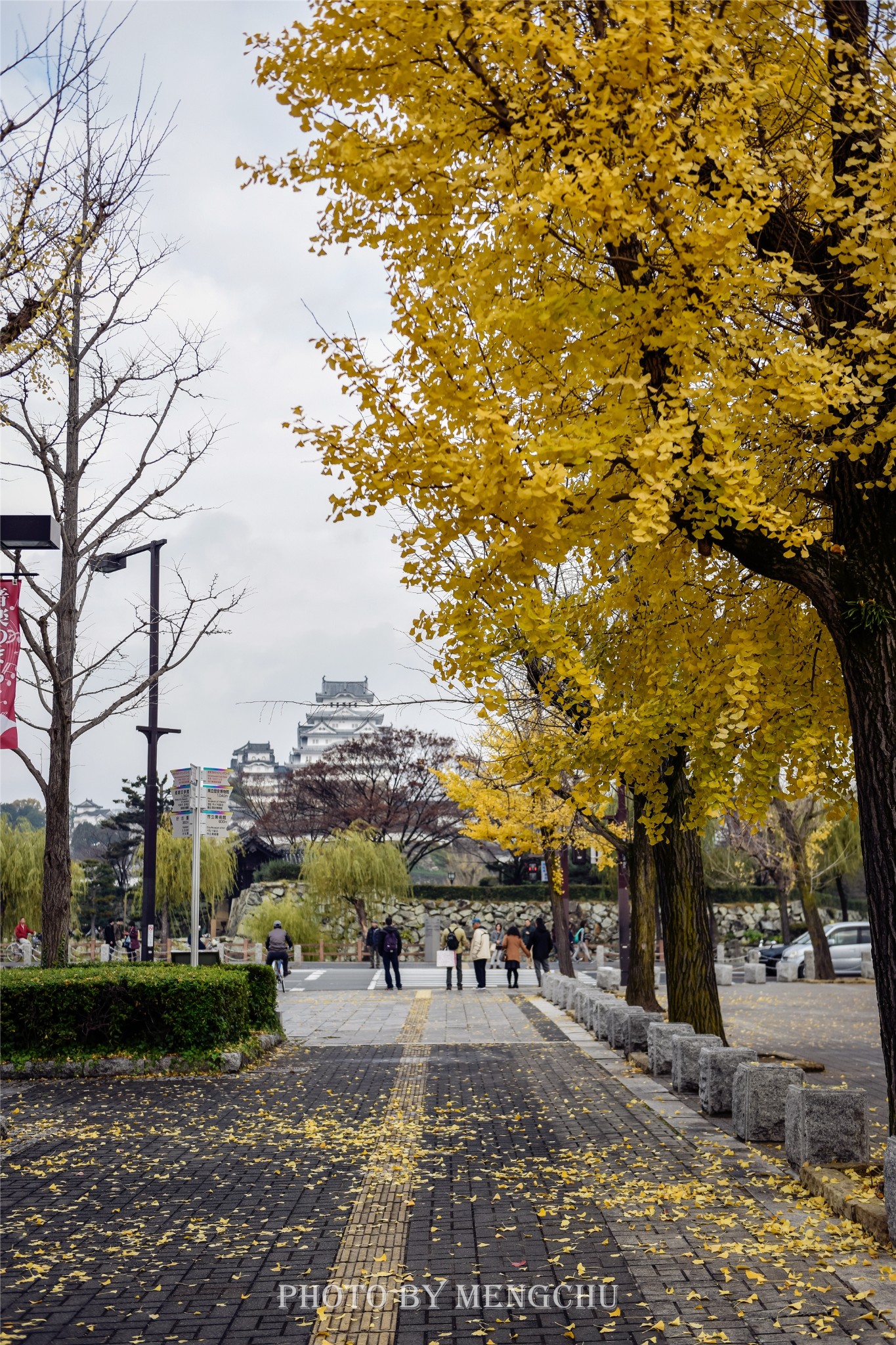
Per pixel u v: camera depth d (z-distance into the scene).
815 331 6.21
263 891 50.81
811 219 6.34
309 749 121.81
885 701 6.27
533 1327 4.88
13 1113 10.40
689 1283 5.34
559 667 6.94
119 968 15.05
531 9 5.54
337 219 5.87
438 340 5.48
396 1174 7.70
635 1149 8.35
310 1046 16.00
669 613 7.69
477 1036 17.31
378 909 47.31
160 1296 5.34
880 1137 9.27
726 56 5.45
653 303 5.52
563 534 5.75
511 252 5.82
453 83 5.56
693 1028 12.54
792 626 7.80
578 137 5.48
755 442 6.80
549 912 52.72
